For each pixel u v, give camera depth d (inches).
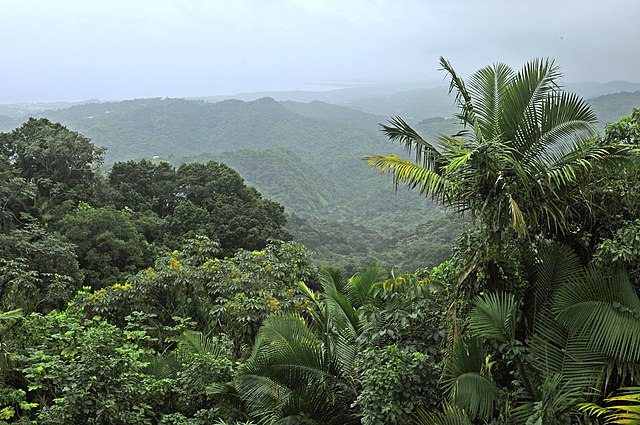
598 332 181.8
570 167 202.5
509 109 222.4
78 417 247.0
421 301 239.6
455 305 221.6
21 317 293.1
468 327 203.9
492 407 185.5
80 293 395.2
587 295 188.4
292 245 560.7
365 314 246.8
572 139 215.3
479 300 197.5
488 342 210.1
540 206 208.1
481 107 232.2
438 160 231.9
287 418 228.4
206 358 288.4
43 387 268.5
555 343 193.8
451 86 236.7
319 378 243.8
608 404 189.6
